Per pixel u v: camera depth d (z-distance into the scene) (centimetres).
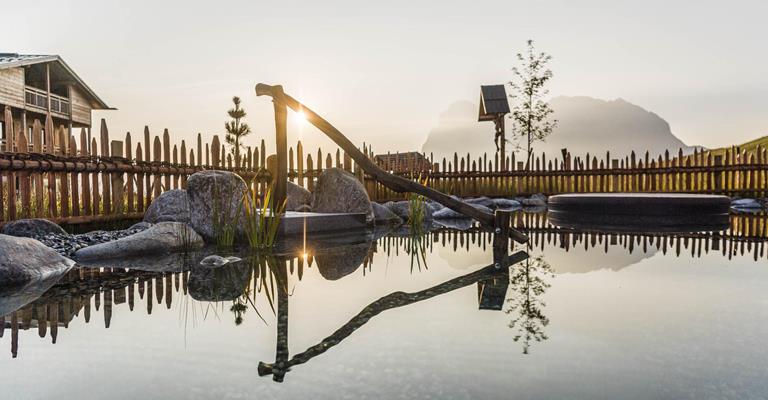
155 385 127
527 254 367
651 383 121
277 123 576
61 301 228
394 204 805
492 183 1272
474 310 201
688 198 652
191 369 139
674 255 354
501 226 418
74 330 181
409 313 198
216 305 218
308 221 546
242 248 424
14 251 286
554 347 151
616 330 168
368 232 573
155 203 593
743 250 379
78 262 345
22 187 500
